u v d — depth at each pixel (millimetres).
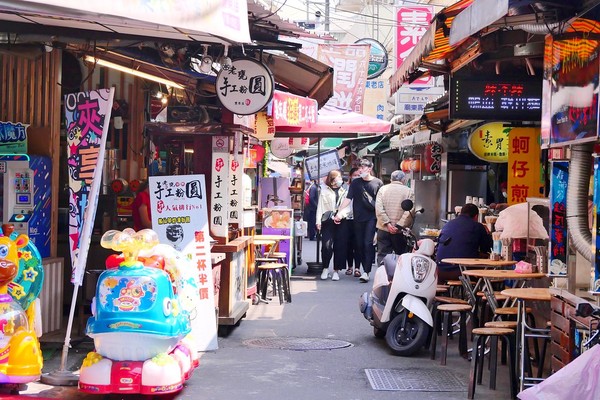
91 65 10562
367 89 27969
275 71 14391
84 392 7977
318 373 9203
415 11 21203
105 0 6195
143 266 7715
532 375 8617
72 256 8391
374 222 18000
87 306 11305
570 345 7250
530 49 10594
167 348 7762
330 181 18719
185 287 9438
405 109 20828
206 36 8266
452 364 9797
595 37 7004
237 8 7871
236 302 12312
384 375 9133
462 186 17297
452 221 11633
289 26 11227
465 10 7953
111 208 12172
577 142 7438
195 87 12195
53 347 9719
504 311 8914
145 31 8258
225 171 11453
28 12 6398
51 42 9469
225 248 11484
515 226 10242
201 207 10133
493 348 8516
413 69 10977
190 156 13375
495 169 17031
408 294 10180
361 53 22562
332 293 16172
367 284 17750
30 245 7941
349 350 10562
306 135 20719
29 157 9867
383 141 29500
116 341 7512
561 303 7578
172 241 10109
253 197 18812
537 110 11766
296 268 21094
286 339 11227
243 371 9211
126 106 12852
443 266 11383
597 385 5973
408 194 16453
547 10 7793
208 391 8281
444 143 17453
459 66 11297
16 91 10438
